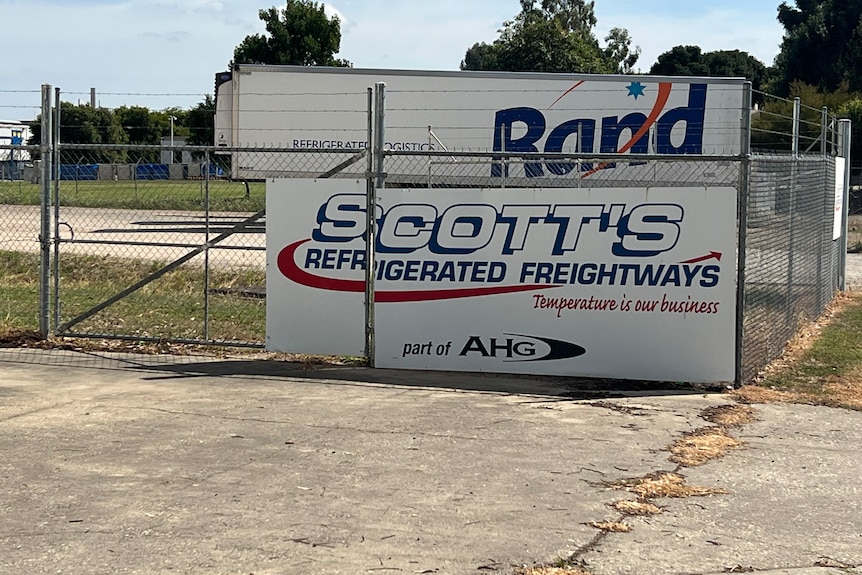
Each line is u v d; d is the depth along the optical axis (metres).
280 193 9.08
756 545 4.58
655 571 4.24
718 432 6.72
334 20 48.75
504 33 44.50
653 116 20.78
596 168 19.30
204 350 9.73
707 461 6.01
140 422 6.85
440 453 6.11
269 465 5.80
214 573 4.15
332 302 9.06
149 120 41.50
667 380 8.26
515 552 4.43
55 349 9.68
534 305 8.55
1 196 15.30
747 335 8.41
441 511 4.99
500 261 8.59
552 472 5.73
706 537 4.68
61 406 7.32
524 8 66.56
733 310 8.09
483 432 6.66
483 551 4.44
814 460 6.06
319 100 22.14
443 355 8.78
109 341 10.07
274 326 9.22
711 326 8.13
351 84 21.94
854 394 8.00
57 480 5.46
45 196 9.95
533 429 6.75
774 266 9.47
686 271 8.15
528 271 8.53
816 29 67.00
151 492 5.25
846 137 15.87
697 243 8.11
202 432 6.58
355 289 9.00
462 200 8.64
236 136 22.34
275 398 7.69
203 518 4.84
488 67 44.94
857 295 15.58
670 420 7.07
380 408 7.37
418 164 21.53
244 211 19.25
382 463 5.87
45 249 9.98
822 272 13.16
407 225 8.79
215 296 13.38
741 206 8.00
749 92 7.98
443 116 21.62
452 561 4.31
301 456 6.01
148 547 4.44
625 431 6.73
